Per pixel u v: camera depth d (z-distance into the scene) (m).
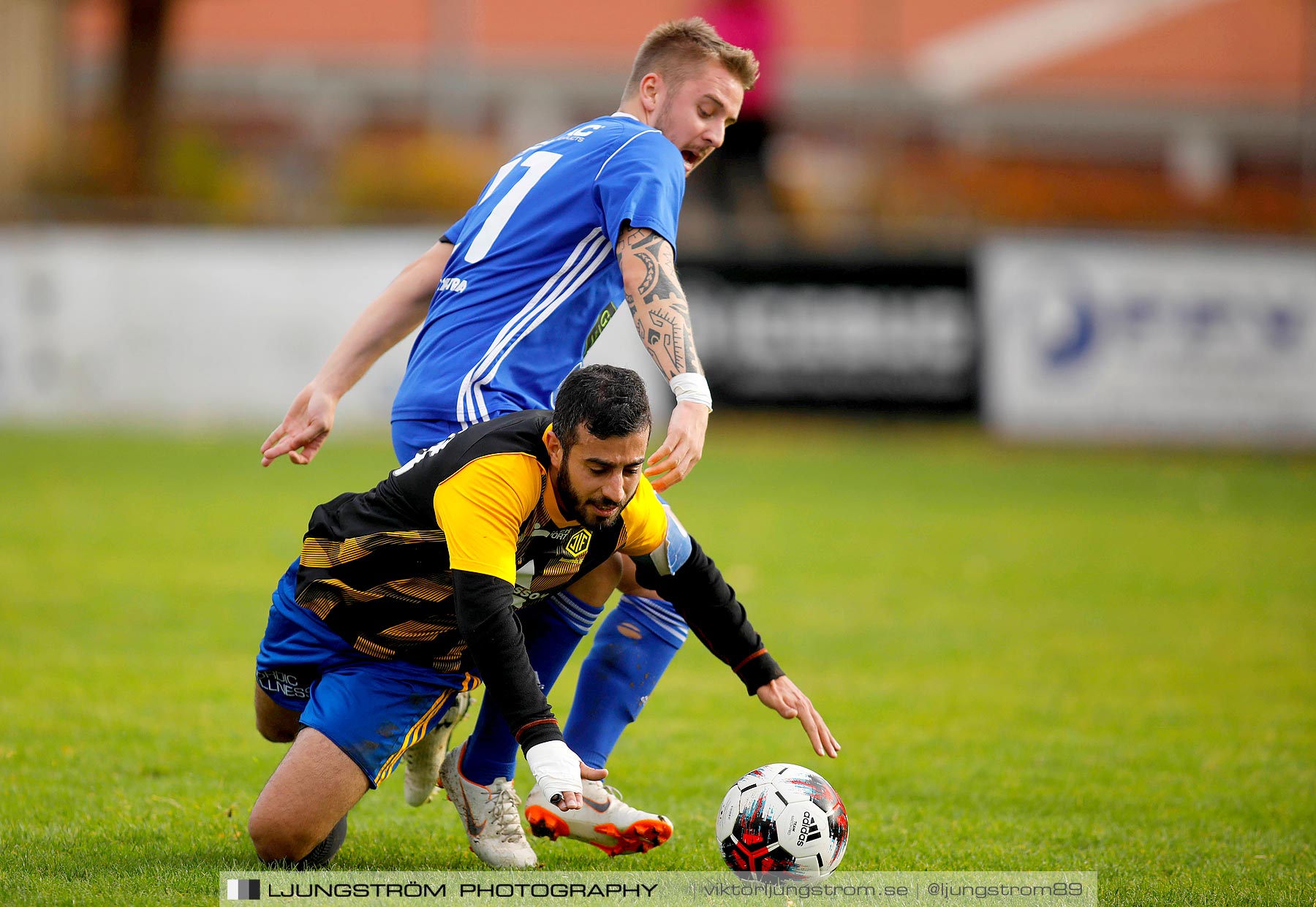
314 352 52.19
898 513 39.50
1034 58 104.31
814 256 52.41
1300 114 100.81
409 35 102.50
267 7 102.50
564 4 105.75
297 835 11.69
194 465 44.31
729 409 52.78
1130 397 53.75
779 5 103.06
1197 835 14.05
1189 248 53.72
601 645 13.45
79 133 64.94
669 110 13.62
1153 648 24.08
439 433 12.70
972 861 12.98
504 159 67.12
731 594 12.61
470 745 12.87
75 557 29.52
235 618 24.14
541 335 12.77
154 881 11.71
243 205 62.22
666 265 12.12
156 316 52.03
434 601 11.84
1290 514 41.22
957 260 52.97
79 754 16.03
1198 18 107.69
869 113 99.81
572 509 11.34
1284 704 20.31
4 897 11.23
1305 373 54.31
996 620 26.19
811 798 12.12
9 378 52.38
